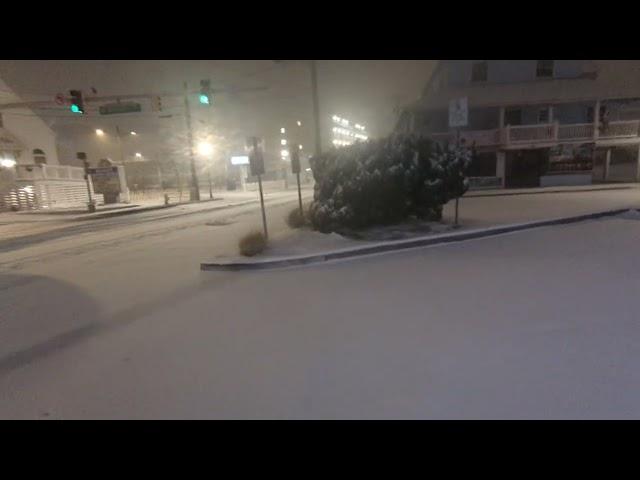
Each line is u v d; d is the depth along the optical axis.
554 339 3.50
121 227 14.25
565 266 5.84
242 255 7.34
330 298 4.92
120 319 4.64
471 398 2.68
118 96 16.94
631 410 2.49
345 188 8.70
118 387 3.10
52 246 10.73
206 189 44.75
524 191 18.94
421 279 5.52
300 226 9.98
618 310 4.10
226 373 3.21
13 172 23.14
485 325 3.87
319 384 2.96
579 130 20.89
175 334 4.09
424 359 3.25
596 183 22.56
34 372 3.43
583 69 22.80
